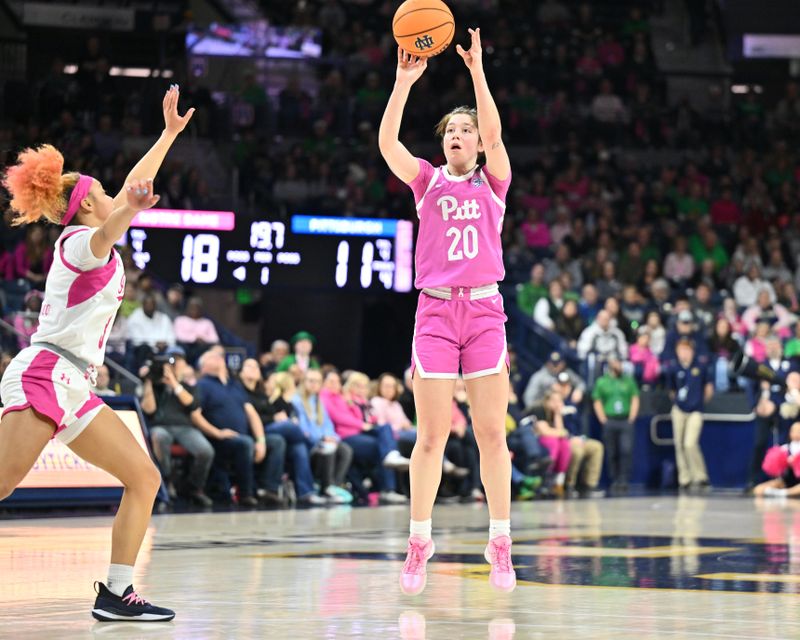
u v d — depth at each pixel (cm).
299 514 1305
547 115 2814
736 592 647
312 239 2019
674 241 2508
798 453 1834
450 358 616
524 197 2575
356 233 2038
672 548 917
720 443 2144
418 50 626
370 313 2305
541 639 488
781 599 618
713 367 2147
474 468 1723
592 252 2419
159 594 630
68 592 633
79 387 536
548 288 2248
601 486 2080
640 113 2867
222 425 1491
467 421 1733
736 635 498
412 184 636
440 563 800
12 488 529
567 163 2711
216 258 1973
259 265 1992
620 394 2056
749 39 3130
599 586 674
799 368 2030
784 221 2659
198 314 1883
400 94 628
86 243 525
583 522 1215
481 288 618
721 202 2677
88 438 541
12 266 1784
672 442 2156
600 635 498
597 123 2812
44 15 2614
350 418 1636
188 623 528
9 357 1411
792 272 2538
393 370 2283
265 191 2383
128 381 1595
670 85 3070
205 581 688
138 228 1944
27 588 649
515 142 2773
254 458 1507
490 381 615
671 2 3347
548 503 1600
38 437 527
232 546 914
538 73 2878
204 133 2491
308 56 2736
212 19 2903
